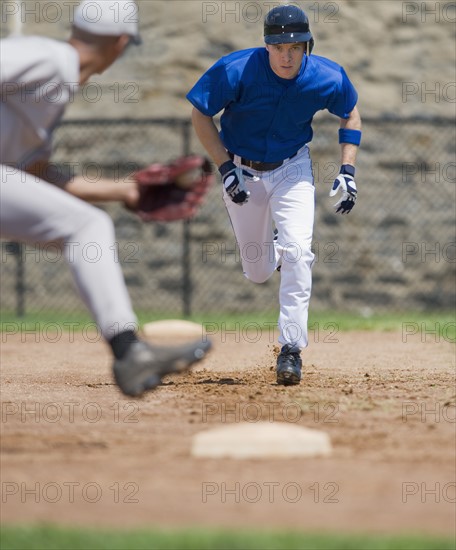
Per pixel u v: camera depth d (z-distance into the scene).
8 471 16.09
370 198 59.31
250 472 16.05
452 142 60.53
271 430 17.38
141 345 15.38
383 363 30.42
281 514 13.81
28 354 34.19
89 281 15.05
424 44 61.66
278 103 23.81
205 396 23.14
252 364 30.06
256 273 26.62
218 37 59.81
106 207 58.22
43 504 14.37
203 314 56.78
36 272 57.78
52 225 14.94
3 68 14.54
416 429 19.33
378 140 59.84
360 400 22.38
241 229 25.56
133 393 15.40
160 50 59.81
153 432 19.06
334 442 18.20
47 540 12.32
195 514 13.84
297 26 22.97
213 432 17.47
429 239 59.66
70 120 54.00
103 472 16.05
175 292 57.84
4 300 57.38
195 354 15.45
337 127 58.91
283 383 24.81
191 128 58.88
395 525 13.34
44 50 14.76
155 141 58.72
